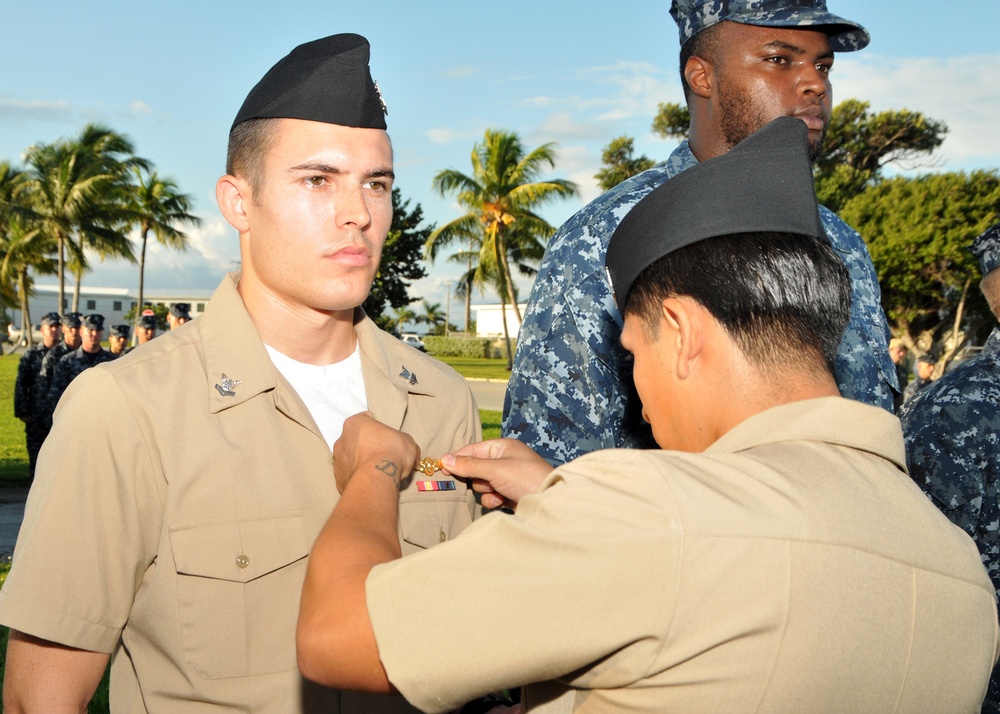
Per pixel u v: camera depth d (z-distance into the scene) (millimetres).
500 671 1026
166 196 40688
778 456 1112
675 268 1202
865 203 27766
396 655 1045
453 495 1690
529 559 1030
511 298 34719
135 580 1464
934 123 32031
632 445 1862
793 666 984
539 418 1848
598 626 1000
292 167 1494
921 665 1059
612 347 1820
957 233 25438
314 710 1474
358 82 1503
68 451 1411
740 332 1160
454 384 1839
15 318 73875
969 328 27953
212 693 1430
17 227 40719
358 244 1533
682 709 1001
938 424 2312
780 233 1177
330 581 1136
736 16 1929
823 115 2018
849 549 1037
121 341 10172
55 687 1429
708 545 999
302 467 1547
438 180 33938
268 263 1540
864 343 2047
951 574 1110
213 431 1489
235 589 1453
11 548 6805
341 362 1697
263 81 1553
